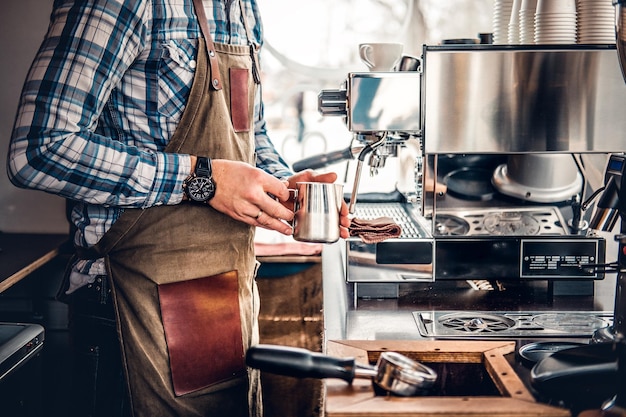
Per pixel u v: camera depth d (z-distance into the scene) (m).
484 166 1.92
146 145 1.64
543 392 1.17
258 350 1.23
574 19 1.94
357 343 1.43
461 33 3.39
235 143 1.72
